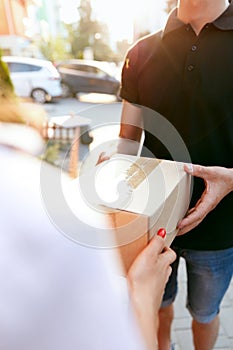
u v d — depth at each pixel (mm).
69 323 388
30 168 465
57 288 394
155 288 595
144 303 538
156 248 649
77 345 387
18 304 374
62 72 8789
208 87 1025
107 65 9570
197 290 1300
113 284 450
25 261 390
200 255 1193
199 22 1010
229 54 997
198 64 1025
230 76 1006
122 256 611
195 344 1477
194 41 1027
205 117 1054
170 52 1073
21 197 424
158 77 1105
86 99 7871
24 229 406
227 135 1059
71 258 420
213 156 1077
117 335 416
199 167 914
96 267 437
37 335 372
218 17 985
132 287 550
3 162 441
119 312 433
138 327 465
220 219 1115
